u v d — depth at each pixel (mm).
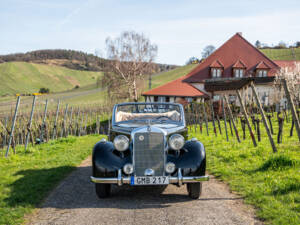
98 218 3887
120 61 40344
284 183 4805
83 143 12773
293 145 8227
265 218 3715
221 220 3744
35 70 165625
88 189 5410
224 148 8891
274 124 14359
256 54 39375
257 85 28781
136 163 4590
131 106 6262
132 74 40719
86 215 4008
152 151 4609
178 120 6020
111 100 40188
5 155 8875
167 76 106188
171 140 4648
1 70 155125
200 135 13203
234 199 4570
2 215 3918
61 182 5926
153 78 105250
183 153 4750
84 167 7609
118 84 40250
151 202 4562
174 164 4555
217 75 38000
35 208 4320
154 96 37469
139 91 42031
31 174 6383
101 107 38531
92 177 4539
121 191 5297
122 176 4539
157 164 4602
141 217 3898
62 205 4465
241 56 39500
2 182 5605
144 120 6035
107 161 4602
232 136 11508
